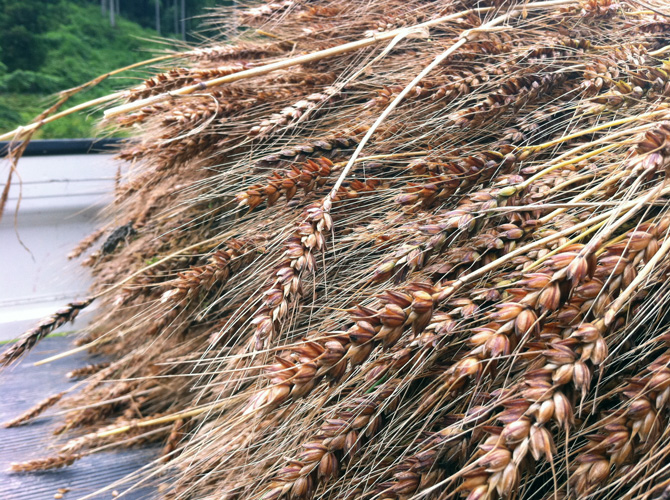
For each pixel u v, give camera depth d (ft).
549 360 2.08
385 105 4.44
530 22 5.22
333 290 4.34
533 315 2.22
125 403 6.66
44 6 16.69
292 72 5.84
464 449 2.54
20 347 5.26
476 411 2.36
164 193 6.73
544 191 3.14
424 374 3.10
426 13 5.95
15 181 13.04
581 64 4.17
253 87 5.96
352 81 5.40
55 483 5.72
